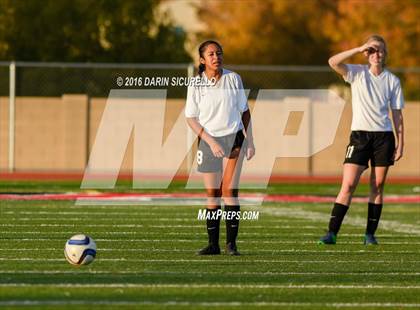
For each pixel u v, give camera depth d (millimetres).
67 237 38250
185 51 96688
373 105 36906
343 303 24375
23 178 72438
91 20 91938
